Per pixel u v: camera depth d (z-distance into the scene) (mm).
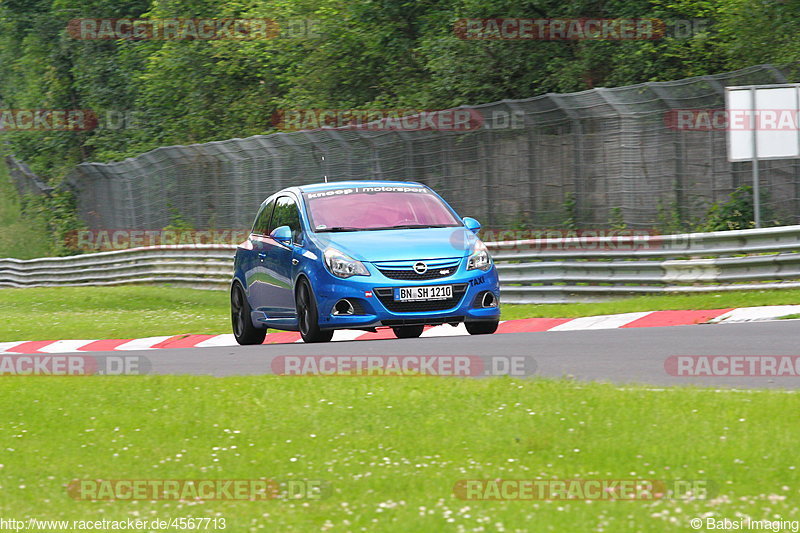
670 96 64125
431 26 103938
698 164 63656
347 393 28234
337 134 82438
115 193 123000
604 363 33031
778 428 22281
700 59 87312
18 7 175250
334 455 22250
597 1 90188
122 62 156250
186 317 71750
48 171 174500
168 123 142625
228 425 25547
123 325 68438
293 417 25938
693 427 22719
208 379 32188
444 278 40844
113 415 27562
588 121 67875
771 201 62062
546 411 24984
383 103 106875
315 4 116438
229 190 96875
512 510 17734
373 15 106562
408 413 25609
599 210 67625
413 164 77562
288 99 118812
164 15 138000
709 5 81688
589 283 60375
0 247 166125
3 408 29547
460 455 21828
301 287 42750
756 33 78625
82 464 22734
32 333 67438
